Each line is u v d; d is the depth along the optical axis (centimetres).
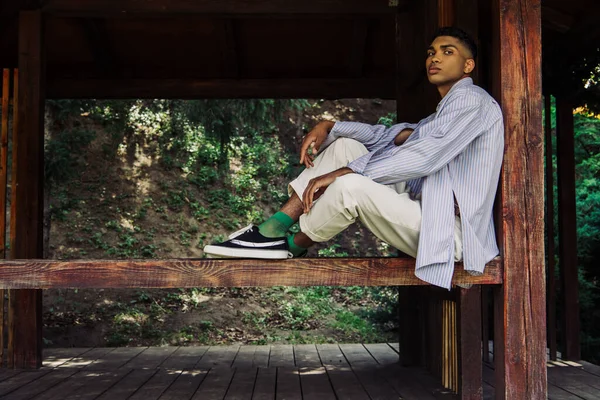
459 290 362
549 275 544
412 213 264
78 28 619
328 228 270
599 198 756
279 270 272
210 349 616
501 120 275
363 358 558
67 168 919
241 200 1073
